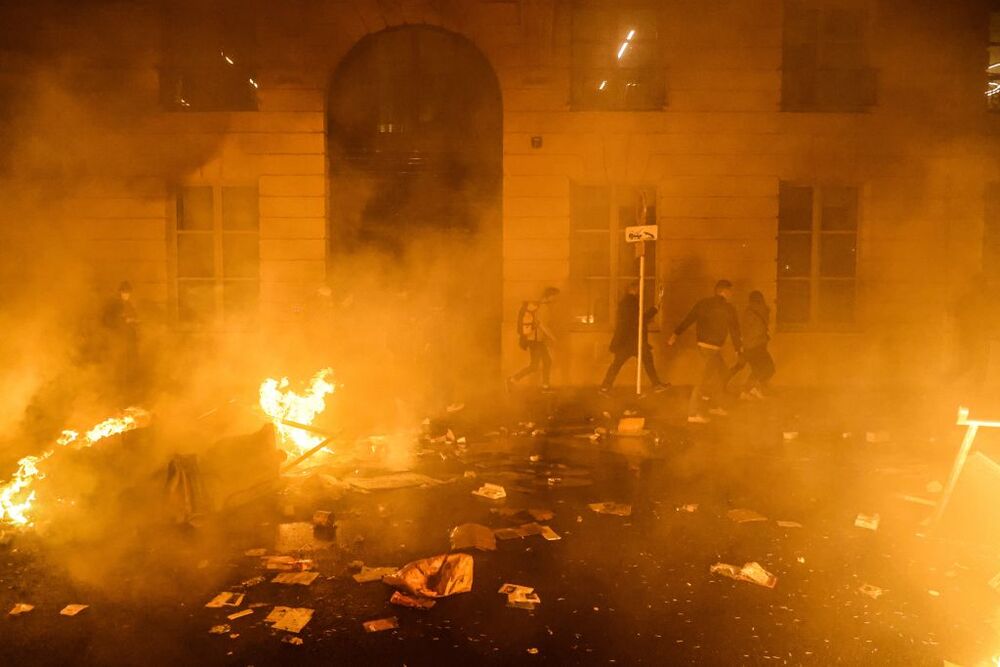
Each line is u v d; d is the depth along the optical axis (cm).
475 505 694
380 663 425
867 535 628
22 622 469
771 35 1329
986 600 510
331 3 1311
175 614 480
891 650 445
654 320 1352
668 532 631
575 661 430
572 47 1328
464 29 1316
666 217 1346
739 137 1340
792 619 481
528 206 1337
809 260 1379
